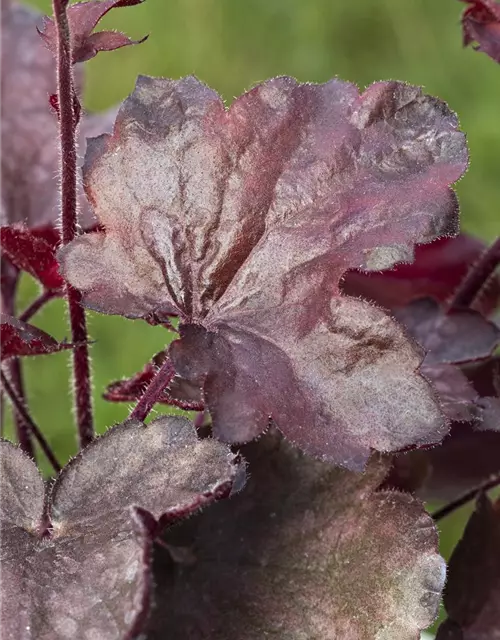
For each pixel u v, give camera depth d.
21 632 0.39
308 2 1.17
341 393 0.41
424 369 0.46
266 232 0.42
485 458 0.47
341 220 0.42
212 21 1.16
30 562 0.40
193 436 0.40
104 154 0.42
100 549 0.39
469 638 0.44
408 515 0.42
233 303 0.42
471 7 0.47
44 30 0.43
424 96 0.42
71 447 0.80
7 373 0.49
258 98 0.42
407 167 0.42
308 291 0.41
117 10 1.14
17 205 0.54
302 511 0.43
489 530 0.45
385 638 0.41
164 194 0.42
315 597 0.42
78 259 0.42
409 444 0.40
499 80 1.09
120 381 0.46
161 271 0.42
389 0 1.16
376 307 0.41
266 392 0.41
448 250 0.52
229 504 0.43
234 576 0.42
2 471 0.41
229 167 0.42
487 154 1.03
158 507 0.40
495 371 0.48
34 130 0.55
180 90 0.43
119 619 0.38
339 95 0.42
